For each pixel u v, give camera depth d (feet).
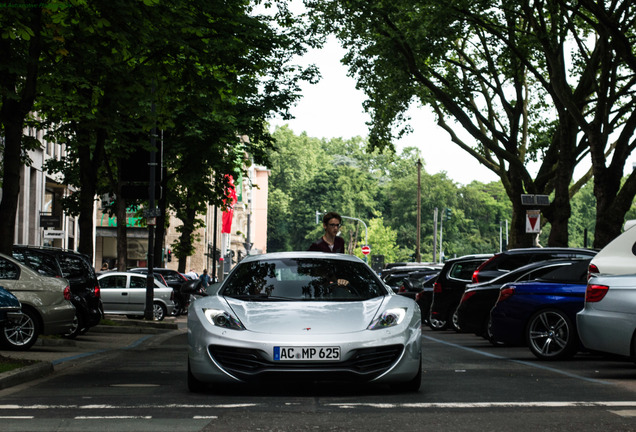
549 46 88.17
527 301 48.88
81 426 23.81
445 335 81.35
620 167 88.84
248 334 30.35
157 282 114.11
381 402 28.91
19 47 54.39
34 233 151.94
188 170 111.14
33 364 41.11
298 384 34.53
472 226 473.26
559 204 96.68
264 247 461.78
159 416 25.67
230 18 60.08
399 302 32.81
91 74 64.18
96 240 253.85
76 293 70.64
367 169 556.51
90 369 44.52
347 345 30.01
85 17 52.65
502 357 51.57
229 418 25.16
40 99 74.69
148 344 70.44
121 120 73.05
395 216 459.73
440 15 88.74
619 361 47.93
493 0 88.58
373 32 95.66
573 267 49.16
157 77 61.98
